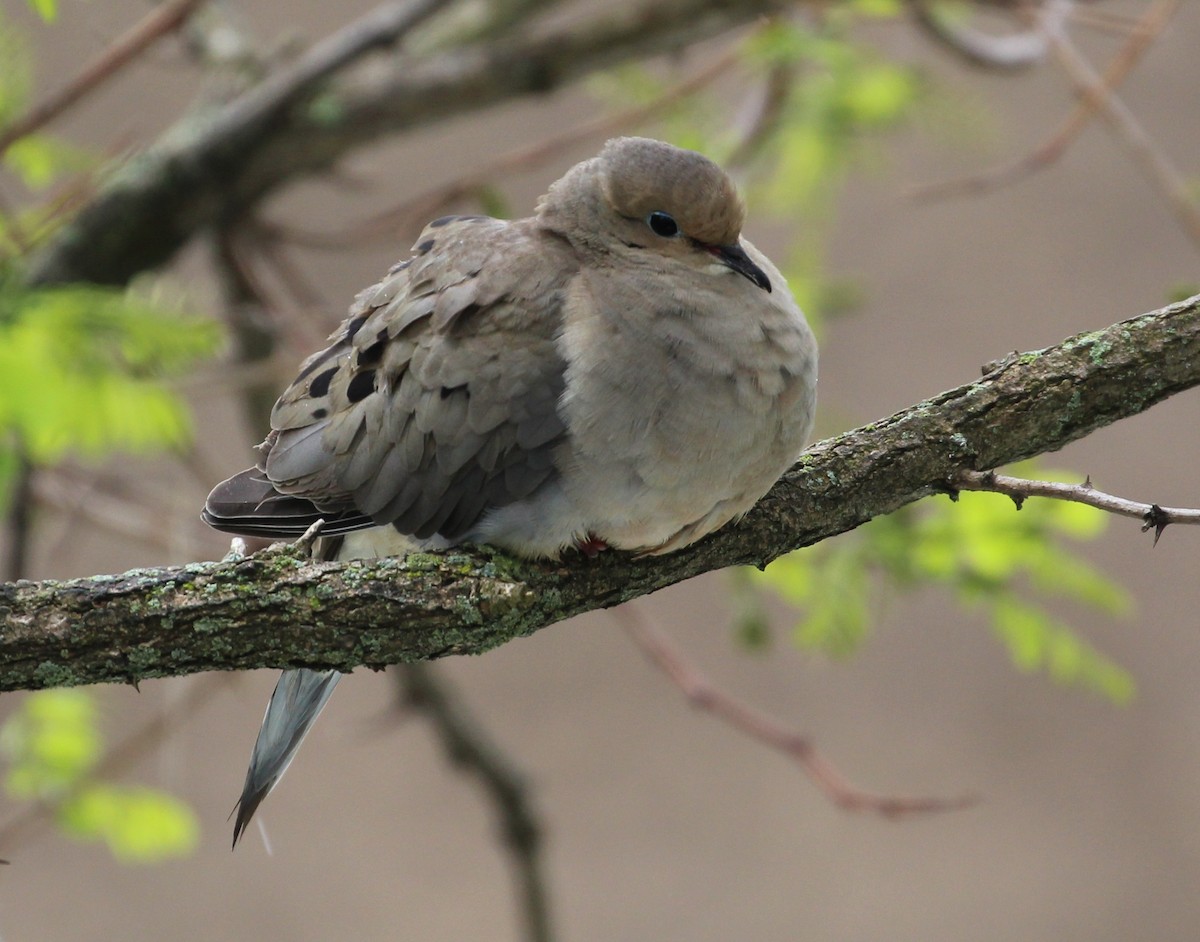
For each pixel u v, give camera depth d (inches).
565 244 295.7
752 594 386.6
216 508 304.0
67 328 337.1
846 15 460.4
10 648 252.2
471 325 285.1
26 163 413.1
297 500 302.5
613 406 276.1
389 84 449.4
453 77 451.5
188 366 403.9
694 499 277.9
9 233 370.6
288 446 307.4
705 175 290.2
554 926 441.7
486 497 285.4
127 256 441.4
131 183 434.6
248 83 468.4
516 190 714.8
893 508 288.4
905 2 461.4
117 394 337.7
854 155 470.3
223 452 687.1
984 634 719.7
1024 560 363.9
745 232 657.0
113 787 430.9
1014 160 728.3
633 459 276.1
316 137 447.2
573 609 285.0
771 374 279.1
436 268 296.8
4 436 362.0
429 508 291.7
